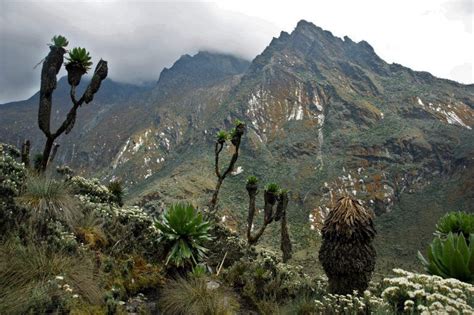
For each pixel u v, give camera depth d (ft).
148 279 21.35
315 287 23.03
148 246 24.80
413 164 610.65
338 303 17.90
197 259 24.11
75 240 19.58
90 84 28.09
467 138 629.51
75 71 27.91
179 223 23.72
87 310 15.48
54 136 27.68
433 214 461.37
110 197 35.99
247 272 24.08
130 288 19.83
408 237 414.62
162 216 25.86
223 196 517.14
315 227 488.02
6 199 19.07
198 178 574.56
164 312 18.83
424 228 426.92
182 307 18.80
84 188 32.86
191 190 530.27
